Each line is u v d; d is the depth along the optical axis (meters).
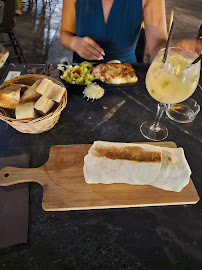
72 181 0.74
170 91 0.74
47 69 1.17
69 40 1.45
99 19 1.47
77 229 0.65
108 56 1.59
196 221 0.68
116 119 0.98
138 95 1.11
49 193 0.71
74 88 1.11
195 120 0.99
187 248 0.63
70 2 1.48
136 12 1.44
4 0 2.31
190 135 0.93
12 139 0.88
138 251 0.62
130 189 0.74
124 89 1.13
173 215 0.70
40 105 0.79
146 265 0.59
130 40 1.56
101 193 0.72
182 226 0.67
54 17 4.10
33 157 0.83
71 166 0.78
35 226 0.65
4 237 0.62
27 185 0.74
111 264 0.59
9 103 0.82
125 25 1.49
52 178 0.75
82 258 0.60
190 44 1.31
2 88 0.89
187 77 0.71
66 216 0.68
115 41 1.56
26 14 4.10
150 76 0.79
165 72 0.72
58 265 0.58
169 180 0.70
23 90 0.88
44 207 0.67
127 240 0.64
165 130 0.94
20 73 1.17
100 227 0.66
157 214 0.70
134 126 0.96
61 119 0.97
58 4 4.59
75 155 0.82
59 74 1.16
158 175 0.71
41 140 0.88
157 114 0.92
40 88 0.82
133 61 1.67
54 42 3.42
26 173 0.75
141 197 0.71
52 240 0.62
